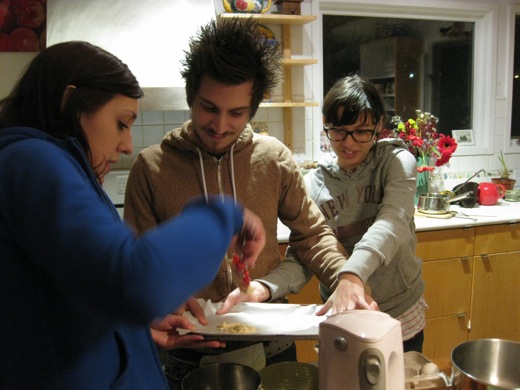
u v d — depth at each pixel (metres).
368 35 3.15
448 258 2.52
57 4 2.28
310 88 2.93
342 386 0.76
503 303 2.66
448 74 3.35
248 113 1.07
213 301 1.21
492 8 3.22
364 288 1.08
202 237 0.54
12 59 2.58
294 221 1.30
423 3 3.08
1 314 0.58
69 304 0.59
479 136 3.40
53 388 0.60
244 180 1.21
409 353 1.03
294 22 2.72
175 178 1.18
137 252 0.49
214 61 0.97
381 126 1.43
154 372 0.75
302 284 1.26
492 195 2.95
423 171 2.78
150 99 2.24
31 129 0.60
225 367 0.88
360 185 1.48
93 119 0.65
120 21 2.31
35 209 0.52
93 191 0.60
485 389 0.79
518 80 3.43
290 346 1.21
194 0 2.42
